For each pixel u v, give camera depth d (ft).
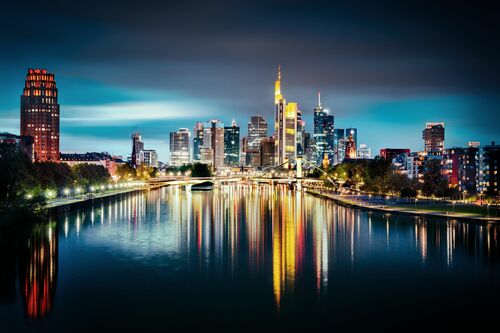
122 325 372.38
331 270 531.50
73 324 374.02
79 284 471.62
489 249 633.20
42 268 529.86
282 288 464.65
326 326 372.38
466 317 391.04
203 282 483.10
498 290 459.32
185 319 384.47
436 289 462.19
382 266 549.13
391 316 392.68
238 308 408.67
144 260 573.33
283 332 361.30
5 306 410.31
